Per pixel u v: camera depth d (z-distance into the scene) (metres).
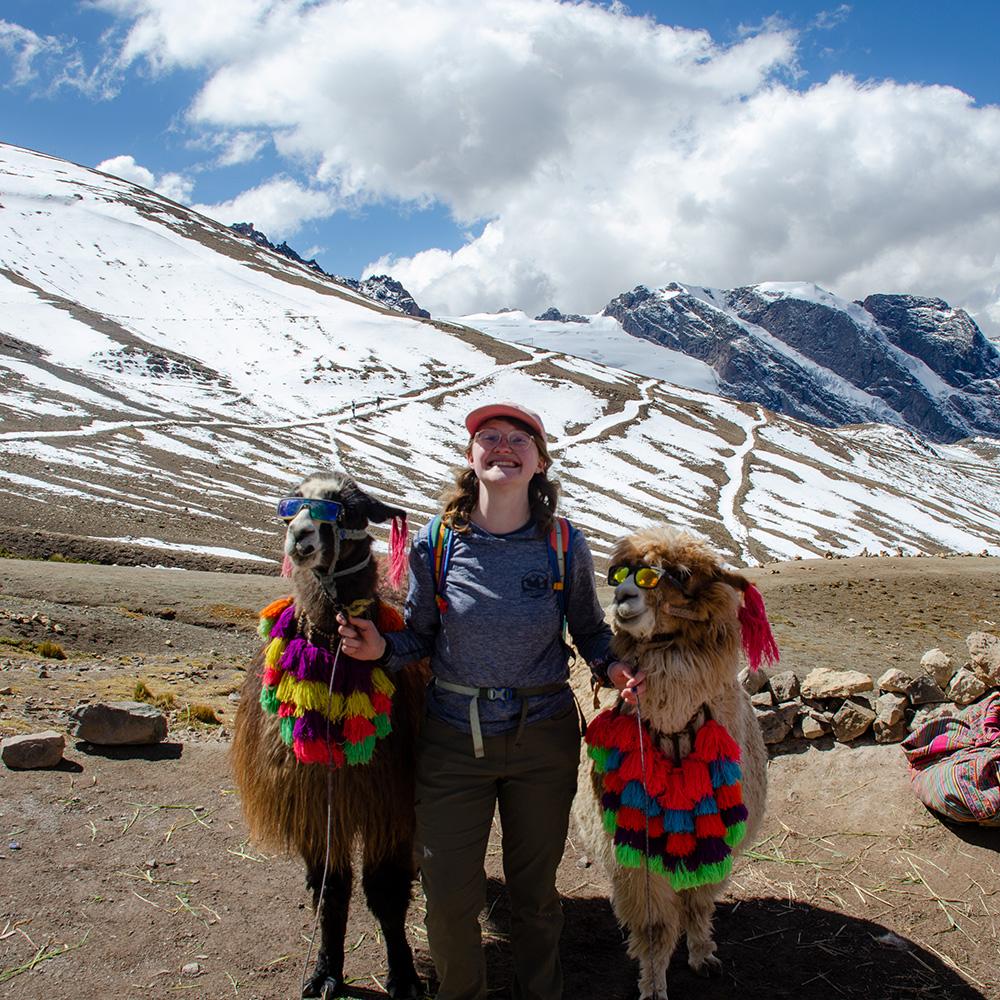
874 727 6.43
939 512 115.25
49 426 73.75
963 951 4.45
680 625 3.84
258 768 4.04
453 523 3.63
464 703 3.54
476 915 3.56
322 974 3.96
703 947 4.27
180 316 129.62
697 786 3.78
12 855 4.83
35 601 17.25
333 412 103.81
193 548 45.12
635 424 121.75
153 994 3.86
